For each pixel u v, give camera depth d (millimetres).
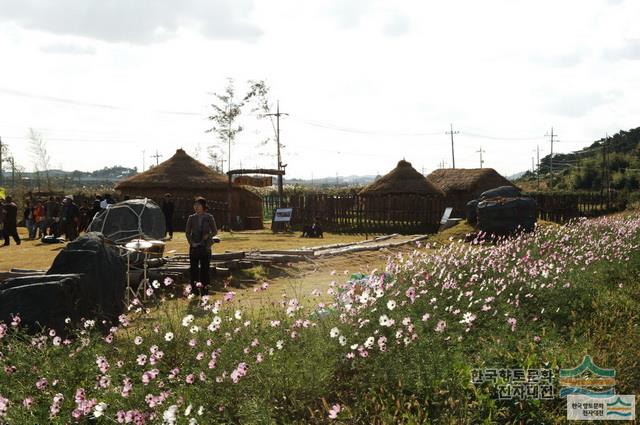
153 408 5777
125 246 11445
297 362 6441
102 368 6324
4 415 5781
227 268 14633
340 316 7520
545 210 43094
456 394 6172
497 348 7320
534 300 10078
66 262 9406
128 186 39844
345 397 6230
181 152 41531
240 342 7125
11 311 8398
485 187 50844
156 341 7504
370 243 24234
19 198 40719
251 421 5602
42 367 7012
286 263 16547
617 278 13031
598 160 105375
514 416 6164
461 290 9281
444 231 25703
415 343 6820
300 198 37250
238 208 39656
